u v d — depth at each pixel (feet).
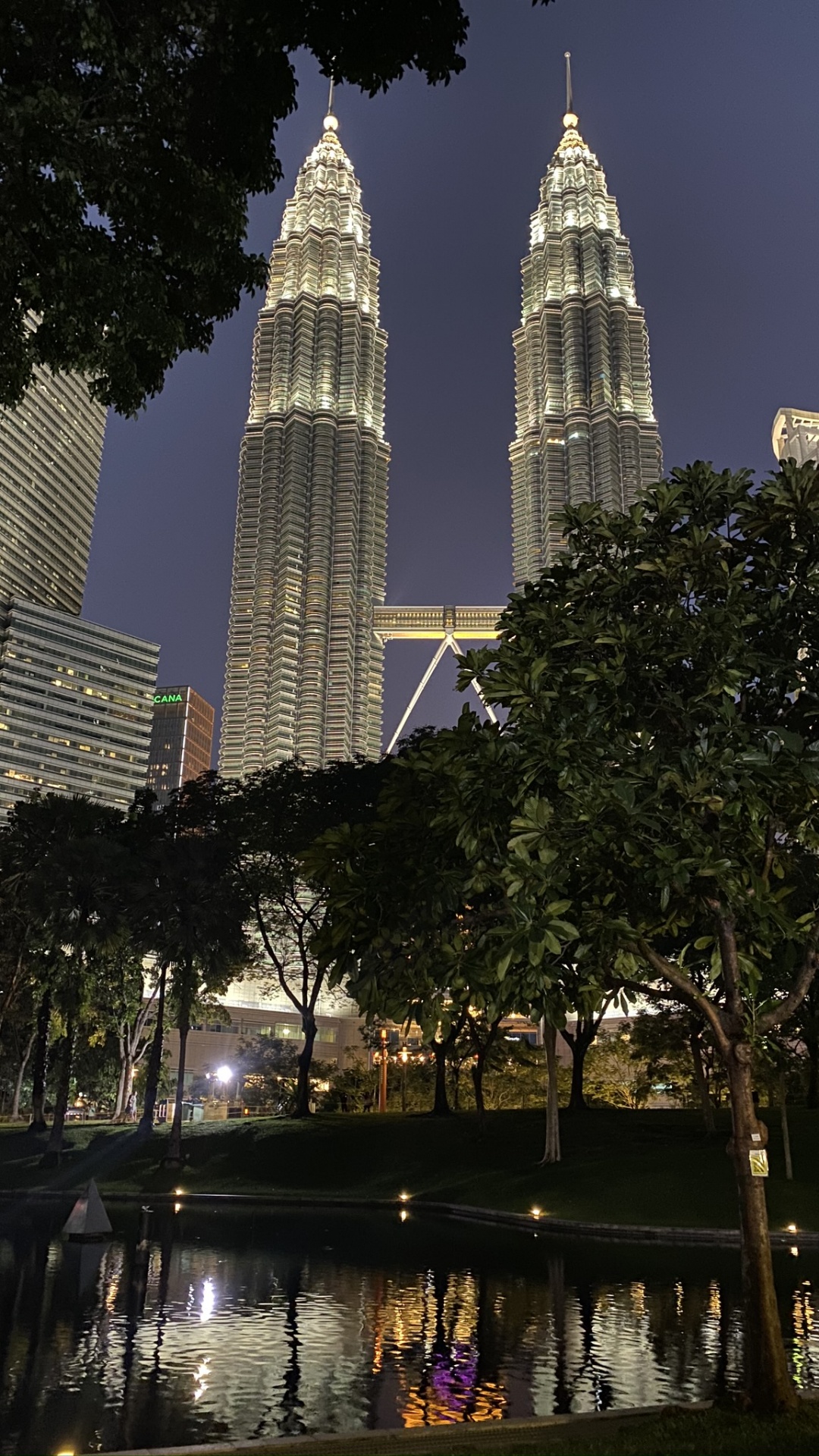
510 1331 64.75
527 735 40.32
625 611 47.14
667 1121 190.49
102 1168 190.29
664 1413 42.98
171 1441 42.11
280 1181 179.22
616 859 40.19
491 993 41.47
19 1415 45.85
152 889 190.49
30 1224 133.18
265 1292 79.25
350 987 45.06
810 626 45.78
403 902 44.34
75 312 41.27
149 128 39.91
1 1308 71.82
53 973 199.82
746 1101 44.01
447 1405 47.80
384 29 40.45
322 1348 59.77
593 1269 93.09
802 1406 40.96
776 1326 42.24
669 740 43.34
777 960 107.76
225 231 42.60
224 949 197.16
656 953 44.19
